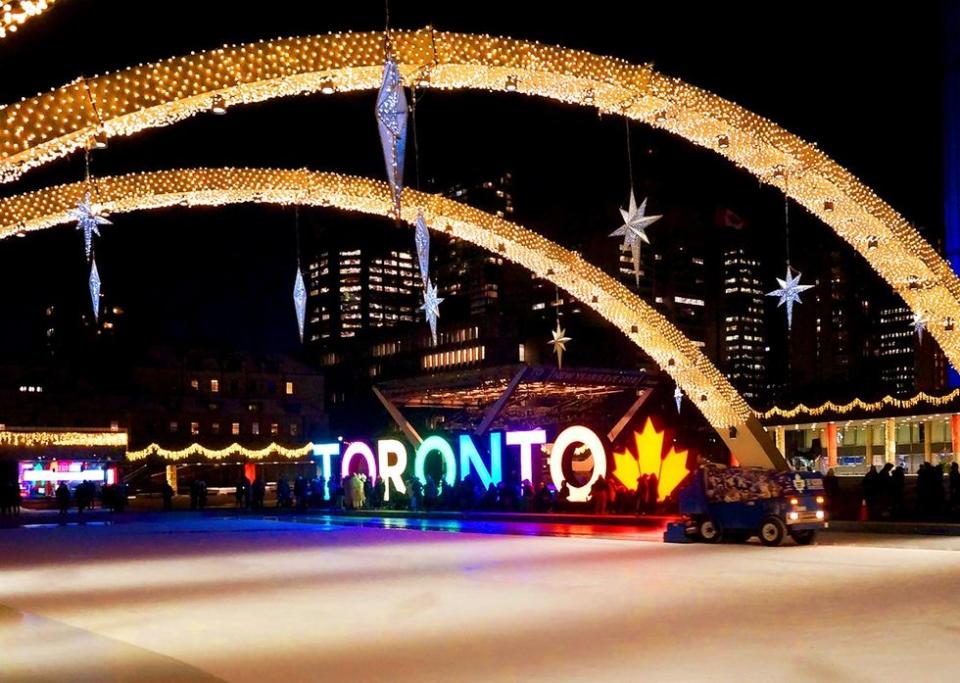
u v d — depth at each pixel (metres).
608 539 25.92
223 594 15.70
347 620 12.56
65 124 12.26
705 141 22.02
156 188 21.72
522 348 141.12
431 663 9.51
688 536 24.03
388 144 9.78
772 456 30.88
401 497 45.34
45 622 12.90
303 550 24.31
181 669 9.33
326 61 14.79
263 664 9.64
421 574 17.89
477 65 17.06
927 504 30.00
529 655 9.79
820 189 23.05
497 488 40.06
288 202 24.11
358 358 166.12
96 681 8.80
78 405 95.44
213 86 13.62
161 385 102.88
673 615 12.15
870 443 69.69
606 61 18.84
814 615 11.84
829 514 32.03
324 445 52.22
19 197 17.55
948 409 57.25
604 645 10.22
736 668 8.84
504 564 19.34
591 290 29.73
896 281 25.28
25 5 8.43
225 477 100.00
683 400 49.03
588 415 46.09
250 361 109.31
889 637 10.25
